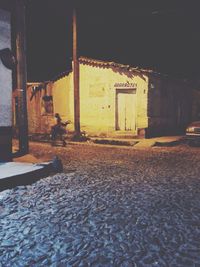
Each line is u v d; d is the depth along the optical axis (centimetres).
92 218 520
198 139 1515
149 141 1616
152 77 1789
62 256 388
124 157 1212
